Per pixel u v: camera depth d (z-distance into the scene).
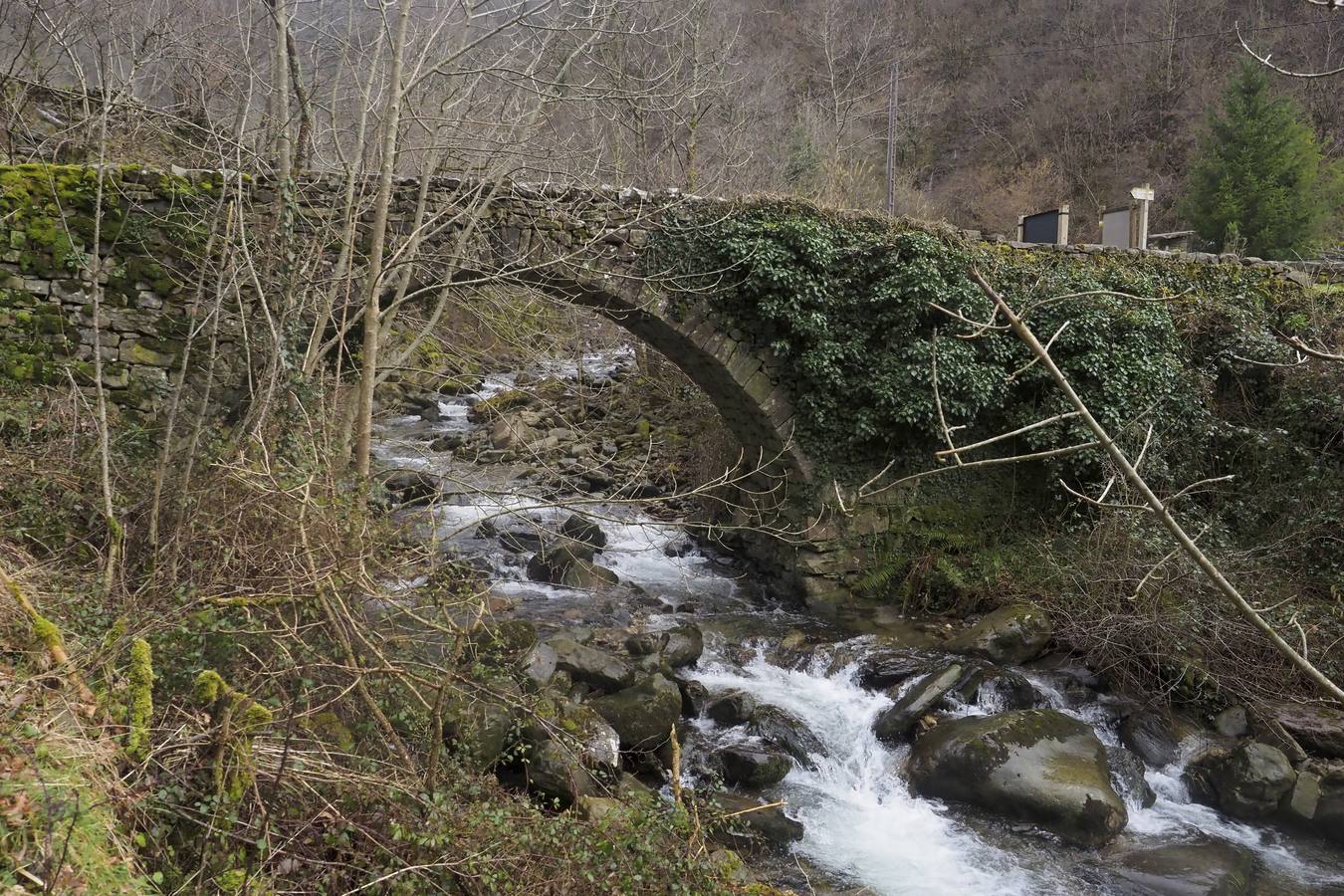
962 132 36.94
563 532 12.18
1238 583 9.39
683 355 11.34
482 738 5.57
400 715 4.51
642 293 10.37
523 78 8.03
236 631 4.05
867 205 21.72
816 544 11.25
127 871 2.79
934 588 11.13
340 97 8.86
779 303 10.75
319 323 6.57
